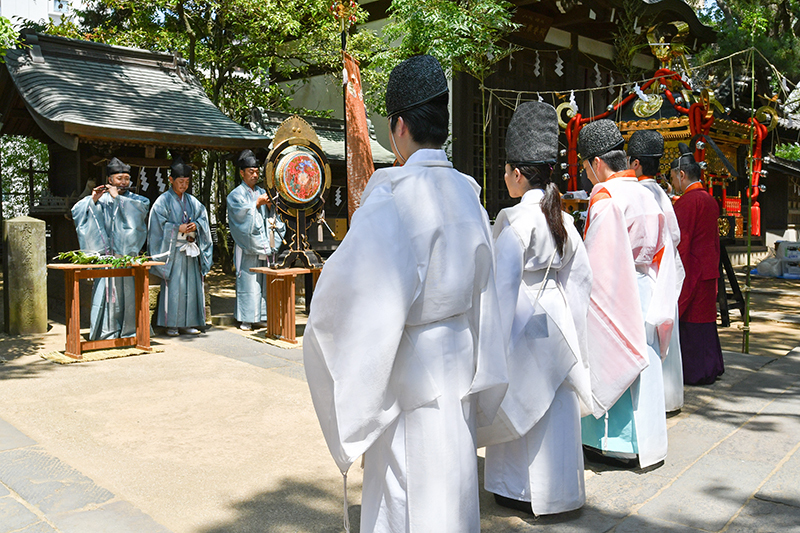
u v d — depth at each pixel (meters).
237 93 13.54
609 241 3.16
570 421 2.77
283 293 6.43
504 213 2.69
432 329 2.00
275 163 6.54
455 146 11.75
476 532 2.07
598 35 14.25
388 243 1.89
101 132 7.37
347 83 7.66
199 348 6.23
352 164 7.67
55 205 8.00
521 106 2.79
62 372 5.23
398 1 9.16
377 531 2.04
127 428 3.86
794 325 7.71
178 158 6.94
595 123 3.56
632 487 3.06
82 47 9.12
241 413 4.16
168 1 11.48
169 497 2.93
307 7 11.55
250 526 2.67
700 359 4.80
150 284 7.04
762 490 2.99
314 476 3.19
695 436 3.74
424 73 2.08
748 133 7.83
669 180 7.35
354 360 1.89
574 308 2.81
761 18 13.05
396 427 2.02
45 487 2.94
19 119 9.91
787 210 16.89
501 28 10.39
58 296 8.27
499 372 2.10
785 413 4.14
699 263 4.74
